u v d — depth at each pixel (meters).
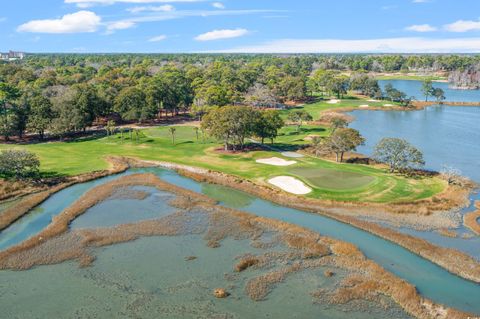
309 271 38.00
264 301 33.34
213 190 63.41
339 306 32.66
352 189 59.47
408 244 42.91
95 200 57.44
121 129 104.38
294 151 85.31
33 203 56.19
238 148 87.56
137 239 45.19
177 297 34.00
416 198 56.12
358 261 39.44
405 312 31.86
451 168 67.94
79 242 44.38
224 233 46.62
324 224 49.56
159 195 60.03
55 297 34.03
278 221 49.50
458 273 37.66
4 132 95.12
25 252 41.81
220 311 32.09
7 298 33.84
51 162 77.94
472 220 49.28
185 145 92.69
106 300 33.62
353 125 119.50
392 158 66.94
